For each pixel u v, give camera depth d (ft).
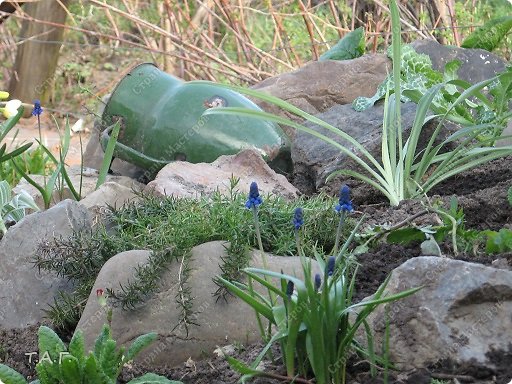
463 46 41.16
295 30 52.47
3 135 32.76
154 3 65.72
